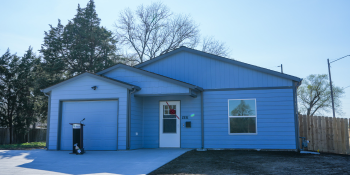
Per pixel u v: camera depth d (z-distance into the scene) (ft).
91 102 43.06
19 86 92.63
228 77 44.47
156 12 103.04
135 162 30.04
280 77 42.52
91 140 42.06
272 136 41.75
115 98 41.73
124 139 40.57
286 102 41.96
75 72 92.63
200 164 28.63
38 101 98.27
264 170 25.73
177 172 24.86
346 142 40.24
